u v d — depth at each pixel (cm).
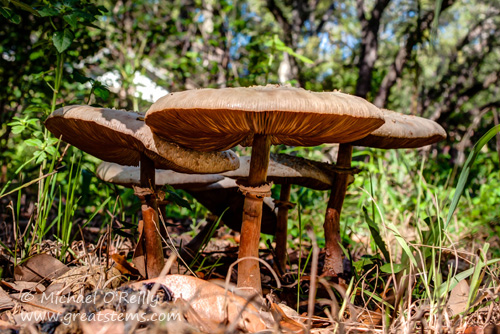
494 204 658
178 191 505
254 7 1469
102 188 480
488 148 1103
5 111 501
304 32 1496
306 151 651
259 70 619
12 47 466
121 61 726
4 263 277
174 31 759
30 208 477
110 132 229
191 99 187
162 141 222
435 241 264
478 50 1350
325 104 186
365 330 205
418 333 201
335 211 294
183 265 305
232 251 338
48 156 313
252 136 237
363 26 1100
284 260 318
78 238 392
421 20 981
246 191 233
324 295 271
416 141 277
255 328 191
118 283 249
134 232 308
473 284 211
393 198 554
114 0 871
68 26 348
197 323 189
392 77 1064
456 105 1247
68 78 394
